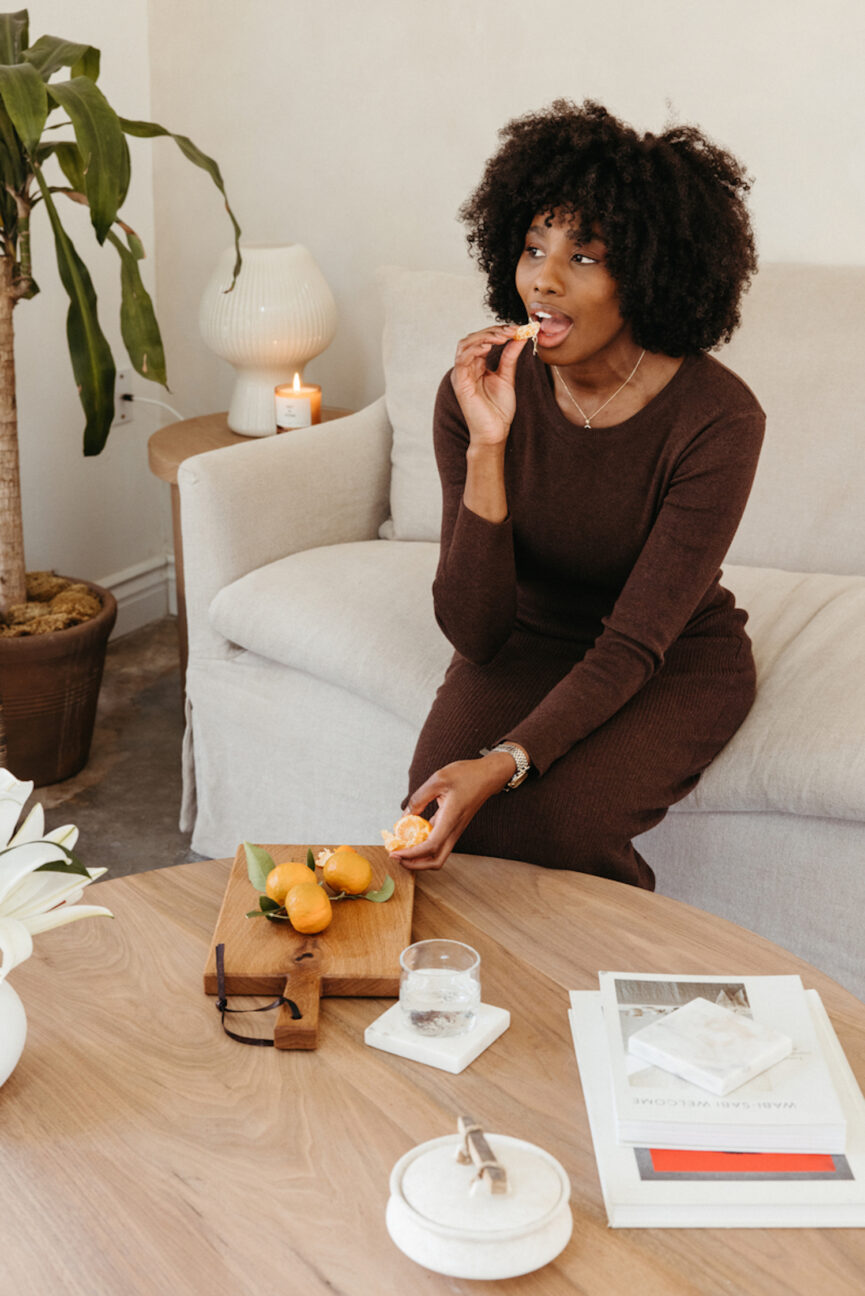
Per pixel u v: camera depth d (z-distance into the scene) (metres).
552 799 1.41
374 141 2.69
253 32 2.75
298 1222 0.81
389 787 1.91
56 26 2.63
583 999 1.03
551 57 2.43
